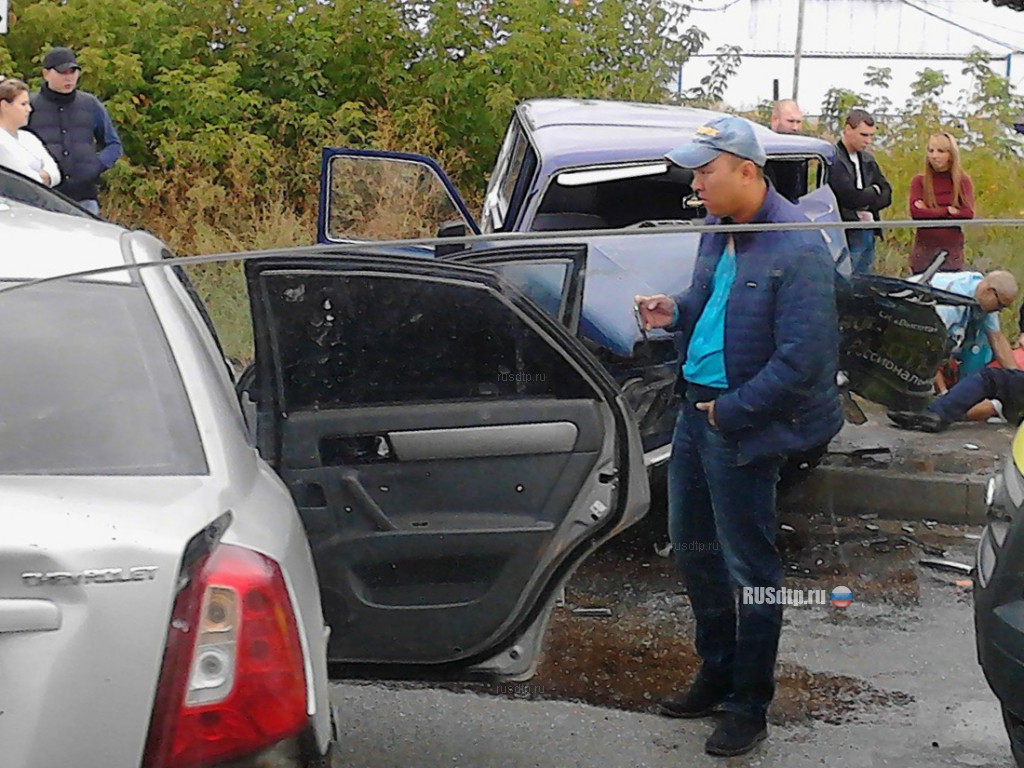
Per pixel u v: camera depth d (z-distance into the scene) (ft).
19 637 6.14
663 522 14.44
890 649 14.57
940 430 15.37
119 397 7.75
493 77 37.91
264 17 39.11
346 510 11.69
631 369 13.74
